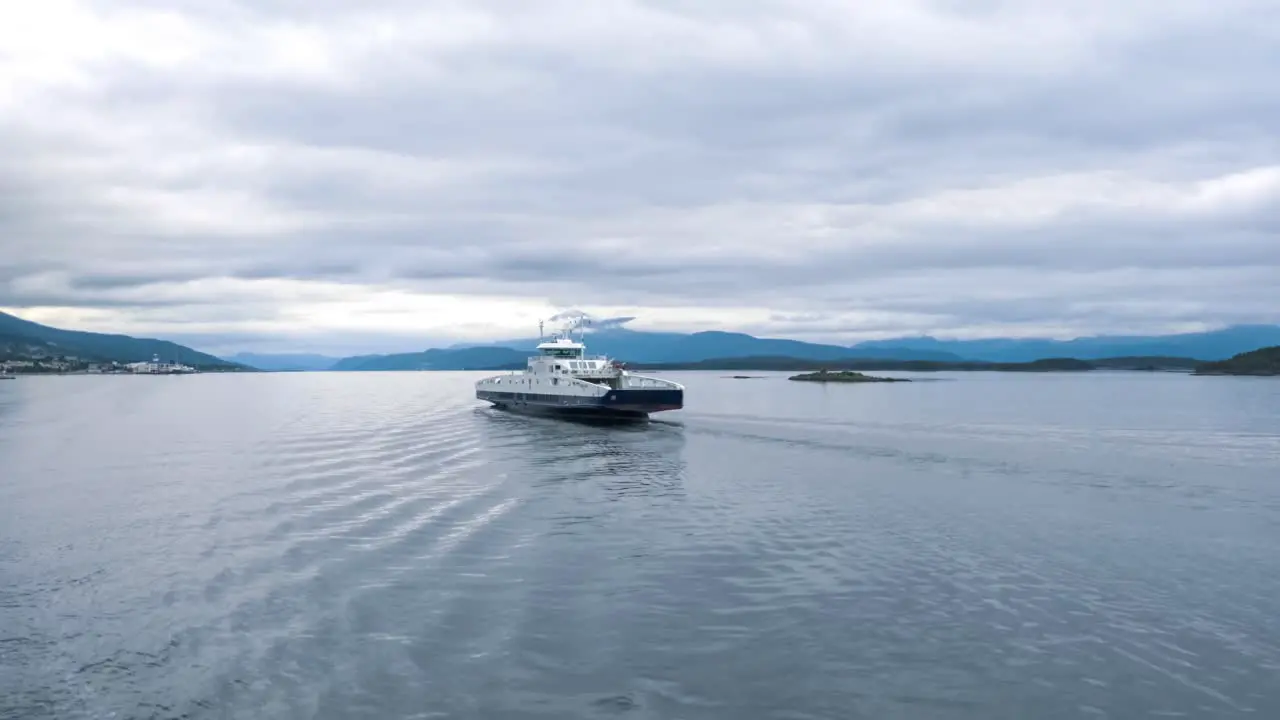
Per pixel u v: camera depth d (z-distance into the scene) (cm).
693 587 2681
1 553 3075
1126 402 12875
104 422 9744
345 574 2773
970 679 2005
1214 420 8819
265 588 2627
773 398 15075
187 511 3816
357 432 7850
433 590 2619
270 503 3981
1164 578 2786
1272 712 1838
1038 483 4622
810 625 2347
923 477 4838
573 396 8606
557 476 4862
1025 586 2700
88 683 1966
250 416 10669
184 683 1961
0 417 10769
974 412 10425
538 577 2770
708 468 5206
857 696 1919
